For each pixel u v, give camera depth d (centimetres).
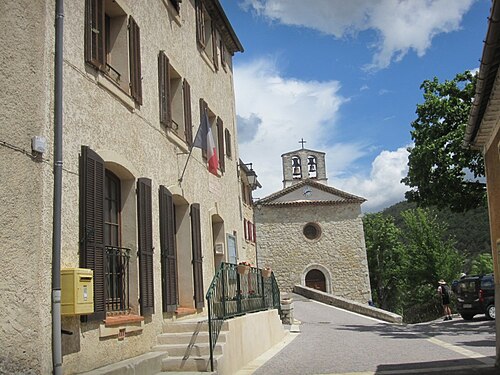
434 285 4634
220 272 1044
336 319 2542
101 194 760
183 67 1298
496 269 1014
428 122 2003
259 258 4238
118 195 909
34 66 653
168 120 1107
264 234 4275
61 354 630
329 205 4309
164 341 949
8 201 618
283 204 4281
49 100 665
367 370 959
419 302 4950
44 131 648
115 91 861
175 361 880
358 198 4288
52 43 683
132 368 763
